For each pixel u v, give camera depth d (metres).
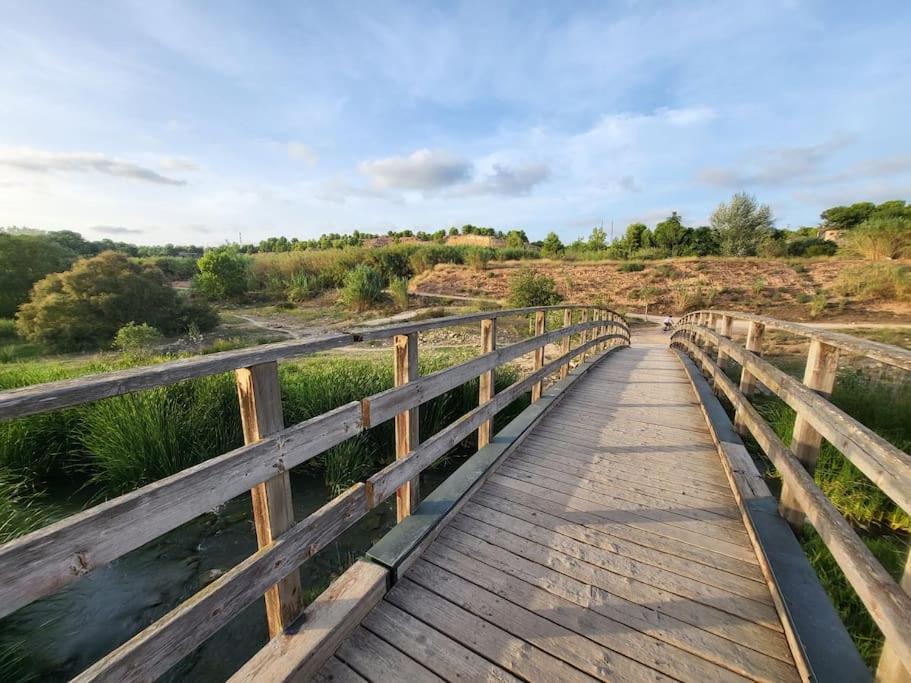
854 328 13.48
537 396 4.53
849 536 1.44
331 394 5.25
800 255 30.25
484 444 3.29
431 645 1.65
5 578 0.82
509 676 1.53
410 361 2.24
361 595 1.75
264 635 2.53
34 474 4.42
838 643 1.48
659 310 20.70
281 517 1.52
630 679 1.52
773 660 1.58
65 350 13.73
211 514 3.88
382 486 2.00
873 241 23.30
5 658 2.40
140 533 1.06
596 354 7.93
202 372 1.19
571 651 1.63
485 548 2.23
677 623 1.75
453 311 19.27
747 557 2.16
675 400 5.04
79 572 0.95
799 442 2.09
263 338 15.32
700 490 2.85
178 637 1.16
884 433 4.34
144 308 15.54
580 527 2.42
